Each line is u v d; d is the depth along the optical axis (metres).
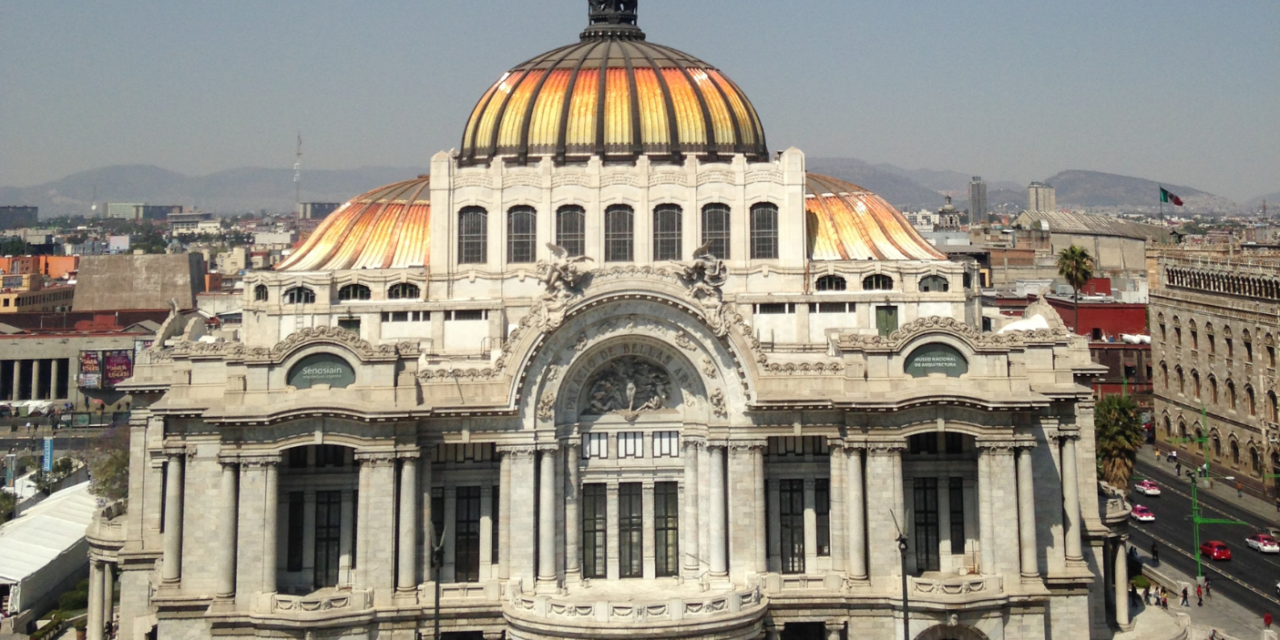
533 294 108.38
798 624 95.56
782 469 94.81
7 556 125.62
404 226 117.62
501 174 108.56
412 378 89.06
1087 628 94.50
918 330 90.88
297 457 92.50
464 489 94.25
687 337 92.19
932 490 95.38
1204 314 177.62
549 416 91.75
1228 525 145.75
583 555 95.62
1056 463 95.00
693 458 94.44
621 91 115.56
